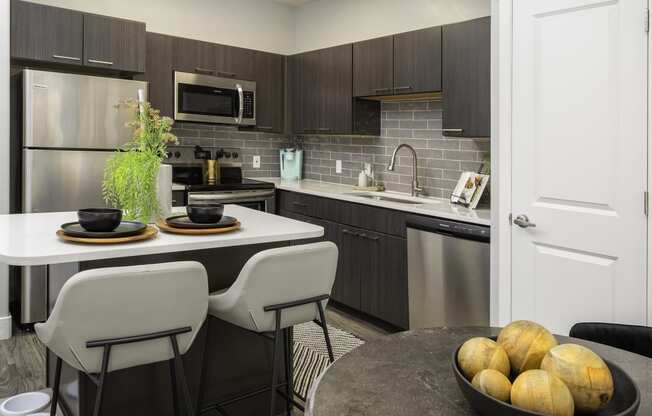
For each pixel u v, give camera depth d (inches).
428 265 123.0
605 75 82.0
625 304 81.3
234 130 193.8
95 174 139.8
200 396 79.6
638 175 78.8
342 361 39.0
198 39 182.4
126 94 144.3
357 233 144.4
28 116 130.3
